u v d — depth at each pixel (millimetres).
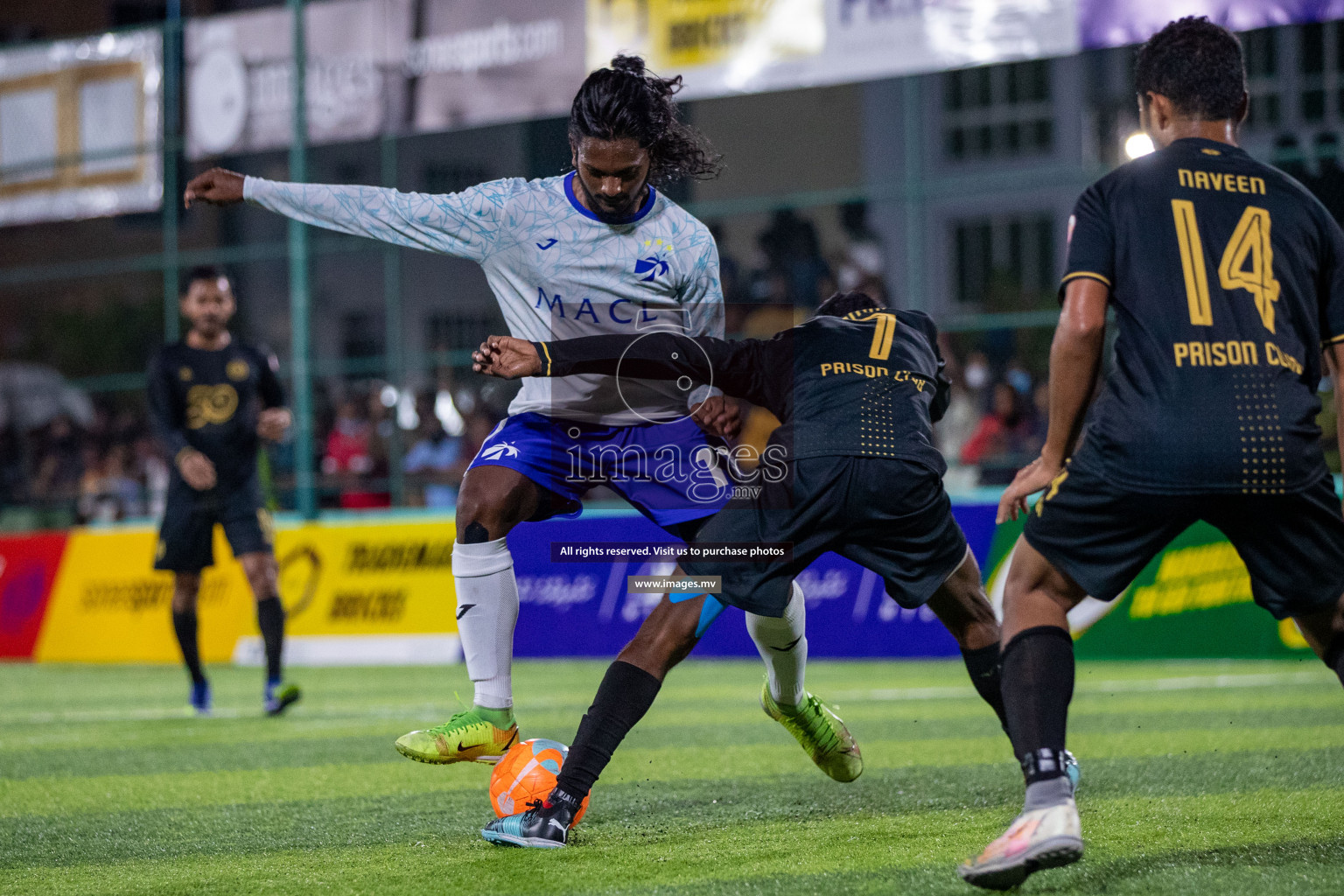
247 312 50406
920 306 26594
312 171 47375
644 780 11133
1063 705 6766
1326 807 8953
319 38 30109
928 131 49719
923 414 8500
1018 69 49000
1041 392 30656
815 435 8219
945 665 21891
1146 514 6852
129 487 36812
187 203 8625
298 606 26297
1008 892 6699
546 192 8562
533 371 8242
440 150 46031
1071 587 7141
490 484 8727
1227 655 20906
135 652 27109
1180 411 6742
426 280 39531
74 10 51438
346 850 8492
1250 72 37906
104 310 46031
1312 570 6875
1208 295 6891
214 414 17281
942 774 11055
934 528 8289
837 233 49344
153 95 31562
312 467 27172
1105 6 24297
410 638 25141
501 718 8750
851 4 26000
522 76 28562
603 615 24312
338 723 16391
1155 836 8086
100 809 10391
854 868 7434
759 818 9141
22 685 23094
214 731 15805
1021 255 48844
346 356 46531
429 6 29266
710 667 22859
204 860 8312
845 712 16078
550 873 7492
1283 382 6805
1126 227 7055
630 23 27578
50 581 28719
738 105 50750
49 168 32281
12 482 39094
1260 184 7133
